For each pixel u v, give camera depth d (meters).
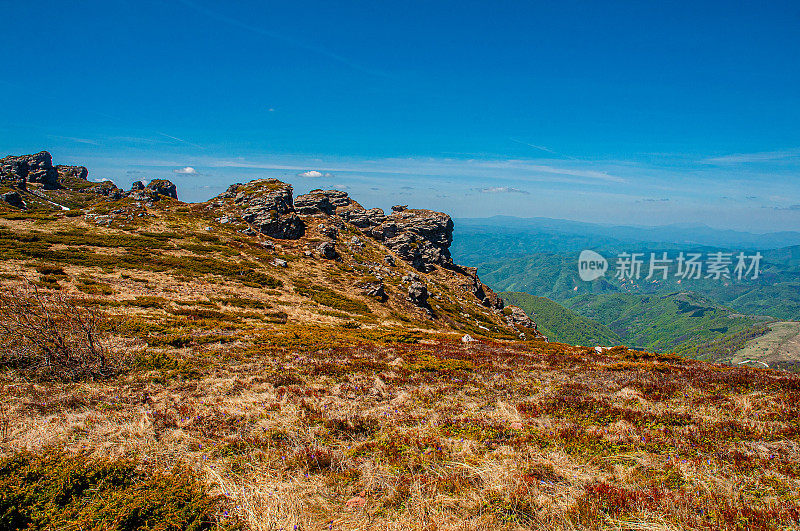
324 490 7.64
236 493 7.30
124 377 14.10
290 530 6.38
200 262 52.78
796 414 11.70
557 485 7.91
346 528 6.50
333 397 13.50
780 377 17.64
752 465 8.51
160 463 8.32
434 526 6.49
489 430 10.83
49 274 35.75
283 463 8.50
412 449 9.51
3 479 6.36
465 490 7.68
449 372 18.17
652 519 6.67
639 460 9.04
